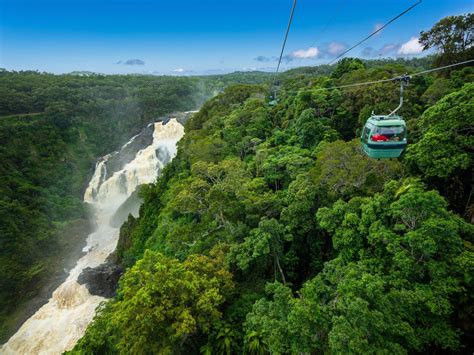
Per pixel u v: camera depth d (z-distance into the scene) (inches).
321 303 554.9
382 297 491.5
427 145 752.3
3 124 3248.0
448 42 1389.0
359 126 1374.3
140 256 1663.4
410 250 582.2
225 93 2748.5
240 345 748.6
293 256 945.5
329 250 936.3
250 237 868.6
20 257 2094.0
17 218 2338.8
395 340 506.0
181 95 5118.1
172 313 682.2
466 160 688.4
